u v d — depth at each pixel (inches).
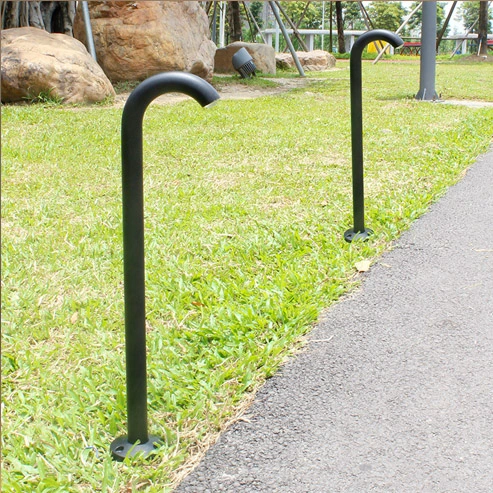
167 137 284.2
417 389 98.4
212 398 94.7
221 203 189.8
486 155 259.1
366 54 1427.2
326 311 125.5
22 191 199.0
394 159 244.4
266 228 169.0
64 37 402.3
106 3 453.7
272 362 104.3
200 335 112.5
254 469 80.5
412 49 1667.1
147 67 460.4
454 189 211.0
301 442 85.7
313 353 109.2
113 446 83.4
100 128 299.3
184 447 84.0
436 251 157.4
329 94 484.1
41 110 344.2
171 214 176.9
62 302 127.6
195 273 138.4
